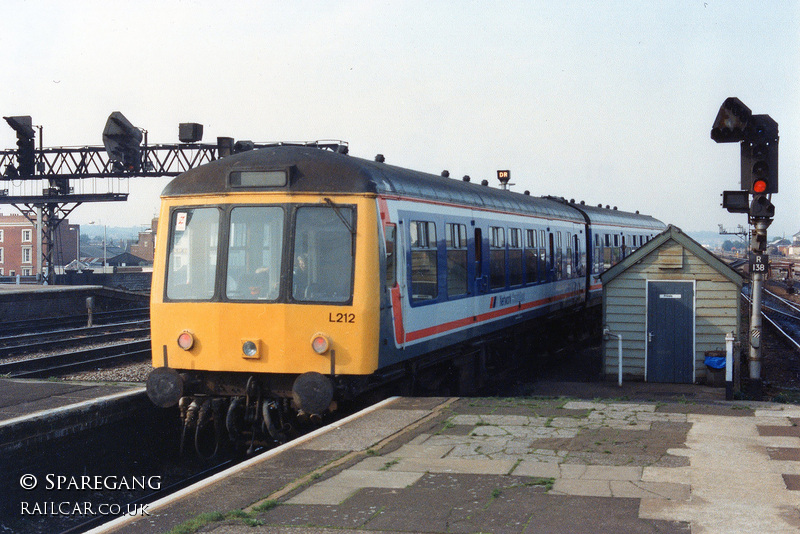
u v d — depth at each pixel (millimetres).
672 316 14828
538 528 5195
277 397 9289
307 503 5809
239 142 10836
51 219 42531
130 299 31516
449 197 12227
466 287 12797
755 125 11922
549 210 18312
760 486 6023
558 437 7738
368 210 9141
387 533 5176
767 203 12000
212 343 9195
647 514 5414
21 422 8125
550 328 19797
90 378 14164
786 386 14703
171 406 9773
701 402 9609
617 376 15273
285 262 9094
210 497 6023
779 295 43812
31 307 26062
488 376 15062
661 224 32562
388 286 9602
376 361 9125
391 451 7312
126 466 9680
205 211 9422
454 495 5934
